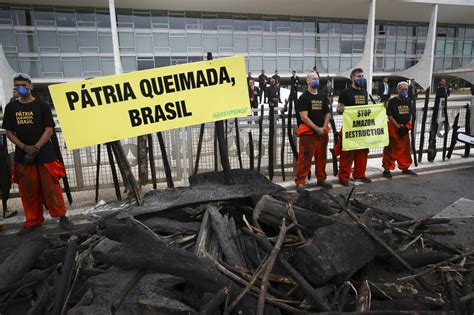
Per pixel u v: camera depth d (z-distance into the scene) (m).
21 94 3.95
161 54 27.22
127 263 2.50
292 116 6.29
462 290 2.60
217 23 28.19
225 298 2.12
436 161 7.55
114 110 3.32
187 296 2.34
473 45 38.50
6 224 4.54
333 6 27.92
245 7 26.95
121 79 3.29
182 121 3.45
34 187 4.20
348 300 2.41
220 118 3.52
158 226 3.18
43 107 4.09
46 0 22.92
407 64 35.66
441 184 6.07
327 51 31.98
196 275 2.28
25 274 2.87
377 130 6.04
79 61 25.34
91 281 2.48
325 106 5.50
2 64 22.73
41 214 4.42
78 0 23.16
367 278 2.72
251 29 29.17
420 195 5.45
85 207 5.04
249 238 2.95
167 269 2.36
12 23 23.36
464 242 3.67
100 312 2.11
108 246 2.90
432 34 30.88
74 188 5.49
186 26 27.44
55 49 24.59
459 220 4.34
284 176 6.19
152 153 4.95
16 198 5.62
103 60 25.89
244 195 3.39
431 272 2.87
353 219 3.21
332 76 32.56
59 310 2.37
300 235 2.91
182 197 3.43
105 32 25.58
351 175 6.64
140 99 3.36
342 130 5.88
